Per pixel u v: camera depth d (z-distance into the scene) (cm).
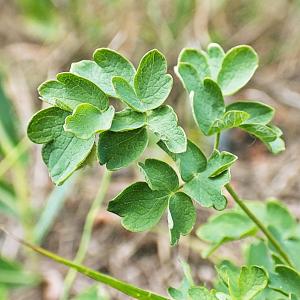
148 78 30
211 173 31
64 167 29
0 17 92
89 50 83
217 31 81
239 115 31
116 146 30
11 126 64
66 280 55
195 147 31
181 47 78
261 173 66
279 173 65
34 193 67
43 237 64
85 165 30
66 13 86
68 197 66
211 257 55
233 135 68
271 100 74
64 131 29
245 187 65
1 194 61
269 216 41
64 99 29
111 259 61
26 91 78
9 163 63
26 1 88
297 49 78
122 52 79
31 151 72
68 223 65
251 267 30
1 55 86
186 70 33
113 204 30
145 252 60
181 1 80
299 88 75
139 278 59
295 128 70
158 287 57
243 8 83
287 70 77
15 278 57
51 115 29
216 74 34
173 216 31
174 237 31
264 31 81
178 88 74
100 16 83
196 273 55
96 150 29
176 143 29
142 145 30
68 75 29
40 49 86
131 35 79
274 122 71
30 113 75
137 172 65
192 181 31
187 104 71
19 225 65
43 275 60
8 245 62
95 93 29
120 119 30
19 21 91
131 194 31
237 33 81
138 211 31
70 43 84
